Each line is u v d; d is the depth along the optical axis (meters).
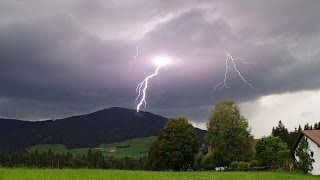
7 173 26.12
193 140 82.75
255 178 34.91
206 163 80.69
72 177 25.08
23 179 22.50
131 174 32.03
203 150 97.00
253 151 83.25
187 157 82.12
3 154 96.50
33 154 99.31
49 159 99.31
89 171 33.25
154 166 83.81
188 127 83.38
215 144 81.94
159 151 82.56
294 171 63.06
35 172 28.08
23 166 38.75
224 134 81.94
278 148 75.00
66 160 103.19
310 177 46.31
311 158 63.31
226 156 80.69
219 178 33.00
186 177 32.66
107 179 25.48
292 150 68.62
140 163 115.25
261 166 70.88
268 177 37.50
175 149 81.19
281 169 65.31
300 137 66.19
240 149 81.81
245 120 83.88
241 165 71.94
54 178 23.80
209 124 84.00
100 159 113.12
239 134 81.50
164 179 29.08
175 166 81.69
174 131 82.12
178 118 84.12
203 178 32.22
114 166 114.69
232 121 82.50
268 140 76.00
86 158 111.94
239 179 32.84
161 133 83.75
